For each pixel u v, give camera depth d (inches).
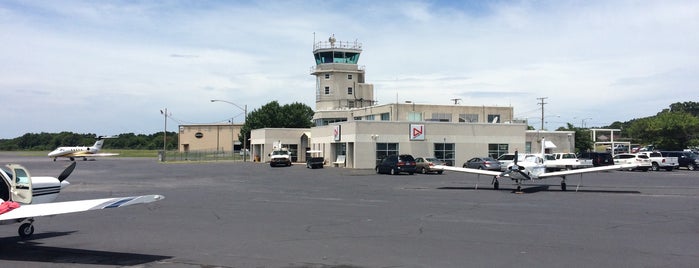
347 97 3213.6
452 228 546.9
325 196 930.1
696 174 1775.3
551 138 2709.2
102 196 927.7
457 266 370.9
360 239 480.7
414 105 2662.4
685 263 379.2
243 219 618.8
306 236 497.4
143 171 1953.7
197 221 602.2
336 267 369.4
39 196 507.2
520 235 502.6
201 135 4825.3
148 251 426.3
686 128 2896.2
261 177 1560.0
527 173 1036.5
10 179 472.1
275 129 3006.9
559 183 1306.6
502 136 2301.9
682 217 635.5
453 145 2225.6
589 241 469.1
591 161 1941.4
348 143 2230.6
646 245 449.4
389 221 600.7
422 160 1804.9
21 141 7554.1
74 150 3412.9
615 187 1156.5
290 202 821.2
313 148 2755.9
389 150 2138.3
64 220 610.9
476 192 1024.9
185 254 414.3
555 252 419.2
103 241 472.1
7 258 401.4
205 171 1950.1
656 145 2999.5
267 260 391.9
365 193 996.6
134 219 619.2
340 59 3223.4
